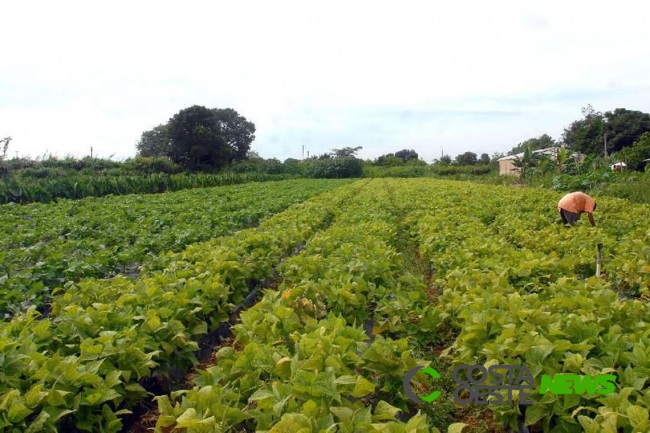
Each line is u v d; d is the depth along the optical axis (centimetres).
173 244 1132
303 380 383
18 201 2295
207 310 650
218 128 6850
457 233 1120
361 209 1861
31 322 531
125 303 601
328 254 942
